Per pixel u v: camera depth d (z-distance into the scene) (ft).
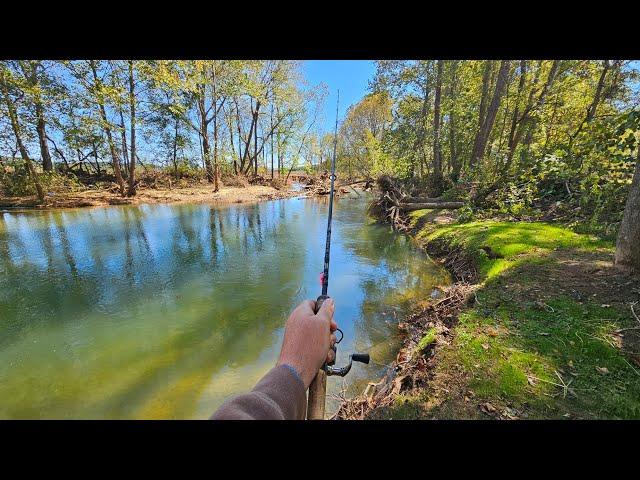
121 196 58.18
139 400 10.28
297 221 40.83
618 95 33.53
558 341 9.14
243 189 77.10
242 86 67.87
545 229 19.45
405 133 53.83
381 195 44.32
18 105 45.16
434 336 10.65
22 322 15.33
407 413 7.25
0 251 26.43
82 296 18.16
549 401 7.17
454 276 18.71
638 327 9.11
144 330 14.64
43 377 11.45
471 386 7.93
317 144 109.19
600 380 7.61
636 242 12.00
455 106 47.03
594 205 19.94
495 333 9.98
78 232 33.04
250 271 22.09
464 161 49.49
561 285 12.26
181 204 56.44
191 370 11.85
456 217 30.35
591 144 18.76
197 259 24.75
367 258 24.54
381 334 13.44
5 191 50.34
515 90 42.27
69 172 69.82
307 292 18.53
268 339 13.92
